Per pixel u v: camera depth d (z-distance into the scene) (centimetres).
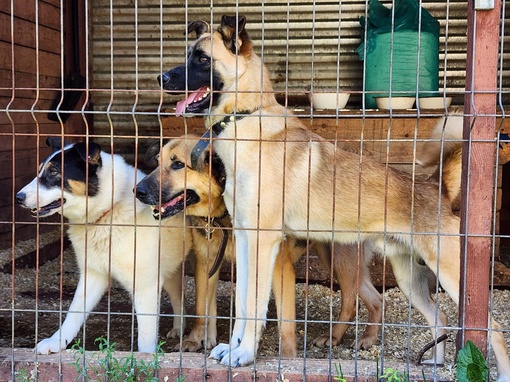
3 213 607
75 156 394
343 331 446
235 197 351
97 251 392
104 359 319
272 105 402
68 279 614
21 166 646
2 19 598
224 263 620
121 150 821
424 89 661
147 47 802
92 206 394
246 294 370
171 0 790
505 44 747
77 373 320
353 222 397
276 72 791
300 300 570
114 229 390
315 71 787
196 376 316
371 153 591
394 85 657
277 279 403
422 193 392
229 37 392
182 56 800
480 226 313
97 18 801
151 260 397
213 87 391
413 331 479
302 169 391
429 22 668
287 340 399
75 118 777
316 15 777
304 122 604
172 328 482
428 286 411
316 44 782
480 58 308
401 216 390
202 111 394
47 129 711
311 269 615
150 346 389
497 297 577
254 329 341
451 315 525
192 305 541
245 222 379
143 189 388
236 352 333
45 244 667
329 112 605
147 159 443
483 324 314
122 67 809
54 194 385
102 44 805
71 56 758
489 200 312
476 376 297
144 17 796
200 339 432
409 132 587
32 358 329
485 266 313
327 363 329
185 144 400
